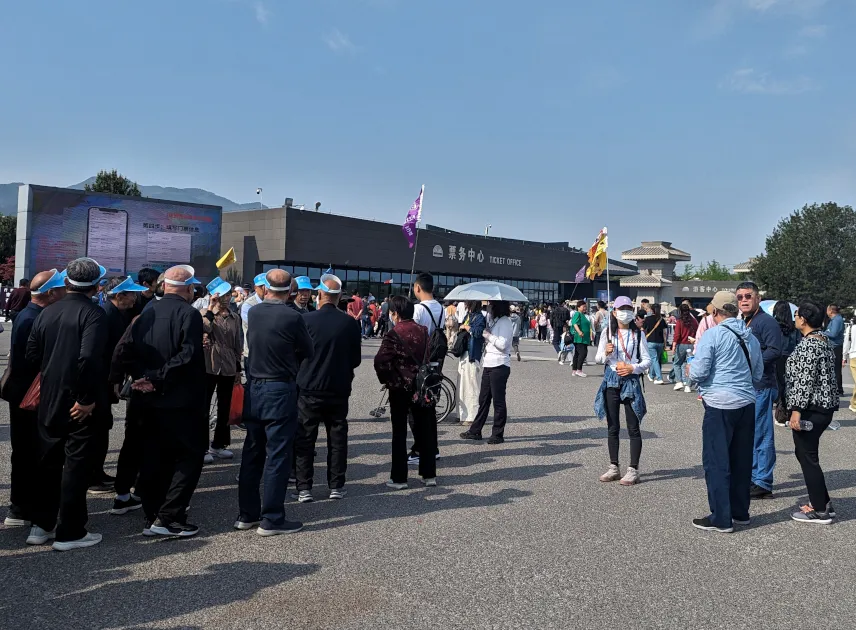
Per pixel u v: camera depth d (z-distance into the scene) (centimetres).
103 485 662
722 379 569
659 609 409
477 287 912
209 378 751
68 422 483
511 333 905
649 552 507
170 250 3194
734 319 584
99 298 800
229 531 540
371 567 467
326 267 3681
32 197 2812
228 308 783
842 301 5938
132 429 576
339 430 636
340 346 625
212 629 372
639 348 700
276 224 3434
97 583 432
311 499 628
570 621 390
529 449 865
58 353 482
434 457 689
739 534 555
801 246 6159
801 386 583
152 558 478
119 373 520
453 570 464
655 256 5619
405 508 610
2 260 5903
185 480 517
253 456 546
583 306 1722
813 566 485
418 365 670
